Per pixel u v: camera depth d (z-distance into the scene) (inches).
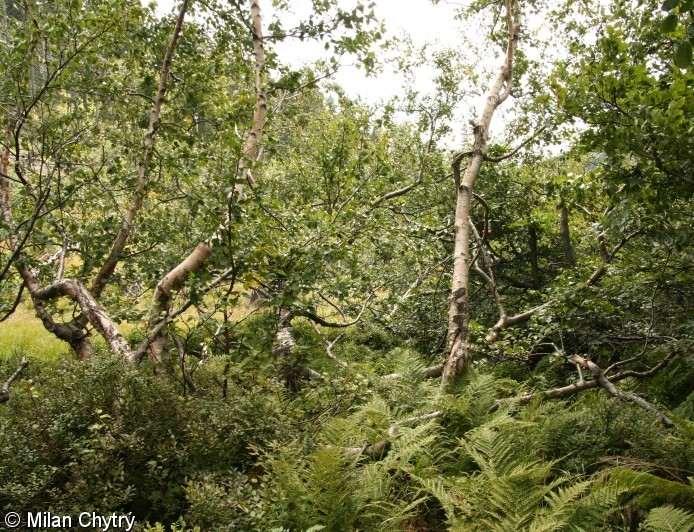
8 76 264.1
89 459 152.5
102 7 261.6
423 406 235.6
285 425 194.7
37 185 283.3
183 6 284.4
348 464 181.6
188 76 321.7
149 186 292.5
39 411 169.8
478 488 154.3
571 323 288.4
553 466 188.1
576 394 261.9
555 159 439.2
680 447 181.8
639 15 240.8
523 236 408.5
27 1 270.1
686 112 216.2
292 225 284.5
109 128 317.4
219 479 164.7
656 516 133.6
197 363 240.2
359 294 354.6
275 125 430.3
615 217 234.7
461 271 271.1
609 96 225.0
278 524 143.7
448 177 410.9
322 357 335.6
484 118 315.6
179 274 250.8
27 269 270.2
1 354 332.2
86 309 242.4
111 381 178.7
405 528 162.7
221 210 223.6
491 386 229.0
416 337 395.9
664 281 272.2
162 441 174.6
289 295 230.4
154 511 161.2
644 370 297.0
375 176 359.9
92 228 279.0
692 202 257.4
